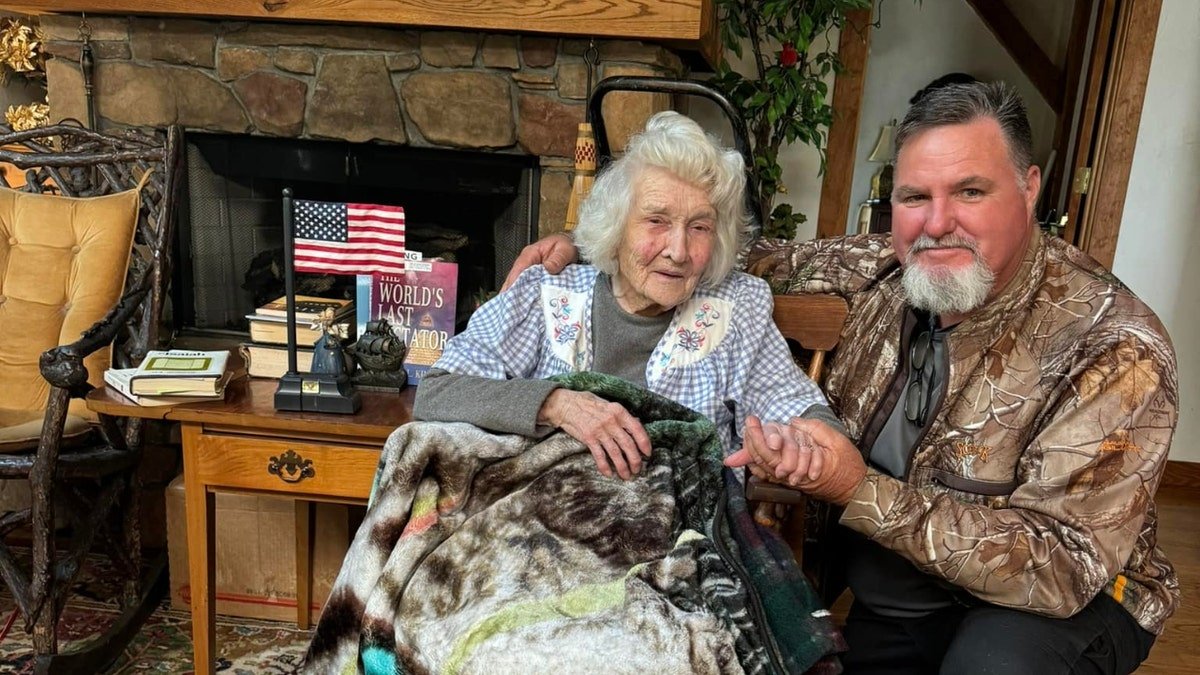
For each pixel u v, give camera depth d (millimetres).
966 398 1096
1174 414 972
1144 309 1037
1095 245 2629
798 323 1296
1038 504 978
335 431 1275
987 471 1078
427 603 1027
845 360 1273
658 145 1129
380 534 1061
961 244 1037
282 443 1306
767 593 1009
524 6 1710
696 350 1229
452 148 1973
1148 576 1099
